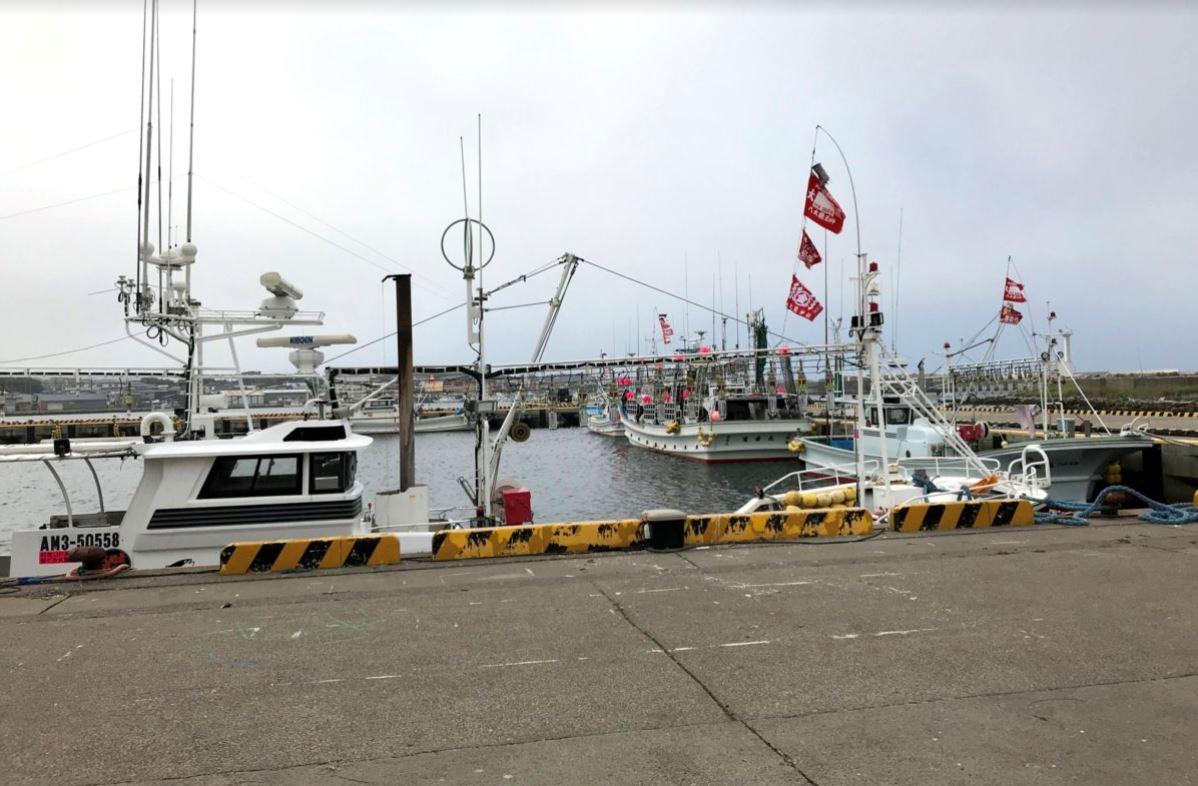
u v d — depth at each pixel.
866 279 11.88
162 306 11.75
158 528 9.83
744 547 9.02
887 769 3.75
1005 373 38.47
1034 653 5.36
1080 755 3.87
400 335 13.07
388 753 4.00
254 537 10.06
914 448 26.69
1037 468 22.80
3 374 14.62
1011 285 31.62
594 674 5.09
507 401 19.64
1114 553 8.41
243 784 3.68
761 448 44.66
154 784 3.69
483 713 4.50
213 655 5.52
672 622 6.19
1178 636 5.66
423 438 77.00
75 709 4.59
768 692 4.75
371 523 12.44
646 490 36.59
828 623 6.10
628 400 68.81
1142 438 23.58
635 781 3.67
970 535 9.52
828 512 9.58
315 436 10.59
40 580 7.68
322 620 6.34
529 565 8.24
